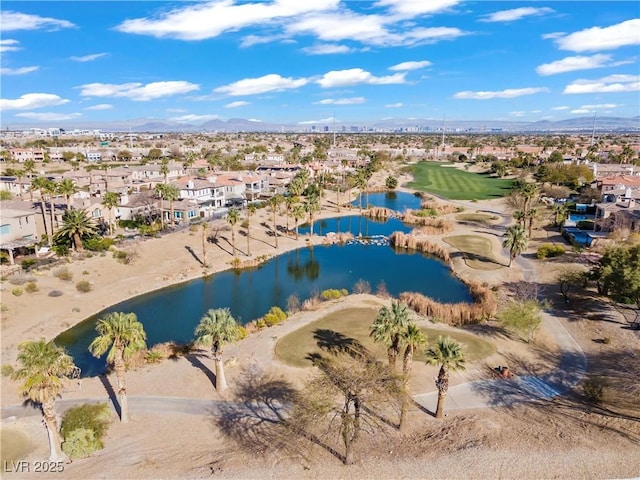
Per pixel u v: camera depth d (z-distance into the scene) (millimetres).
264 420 39500
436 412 39719
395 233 106438
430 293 74000
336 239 107875
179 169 175625
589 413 39906
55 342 55812
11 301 61500
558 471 31609
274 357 50375
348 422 32500
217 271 83375
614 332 54812
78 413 38062
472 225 117000
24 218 81312
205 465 32875
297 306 66750
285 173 179750
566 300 65312
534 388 44312
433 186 183000
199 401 42750
